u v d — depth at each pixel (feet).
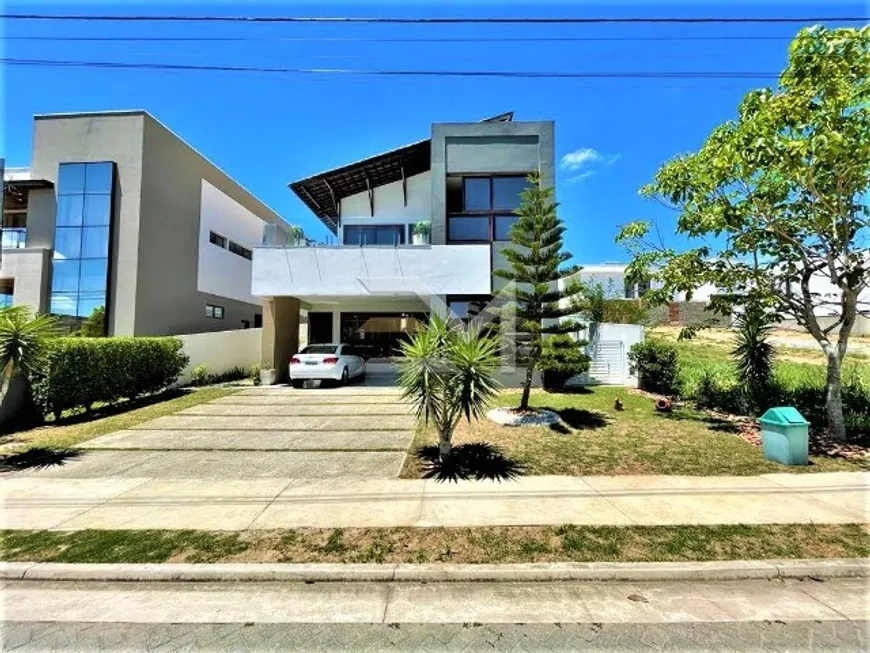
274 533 12.67
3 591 10.25
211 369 47.16
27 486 16.49
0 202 24.73
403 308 50.52
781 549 11.61
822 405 25.71
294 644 8.34
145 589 10.36
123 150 50.08
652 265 30.99
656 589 10.25
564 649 8.12
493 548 11.78
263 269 39.78
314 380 41.24
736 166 21.90
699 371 34.88
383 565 10.94
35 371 22.15
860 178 19.99
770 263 26.25
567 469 18.45
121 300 48.62
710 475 17.72
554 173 41.50
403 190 48.67
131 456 20.25
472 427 25.45
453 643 8.33
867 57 18.02
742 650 8.06
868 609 9.37
